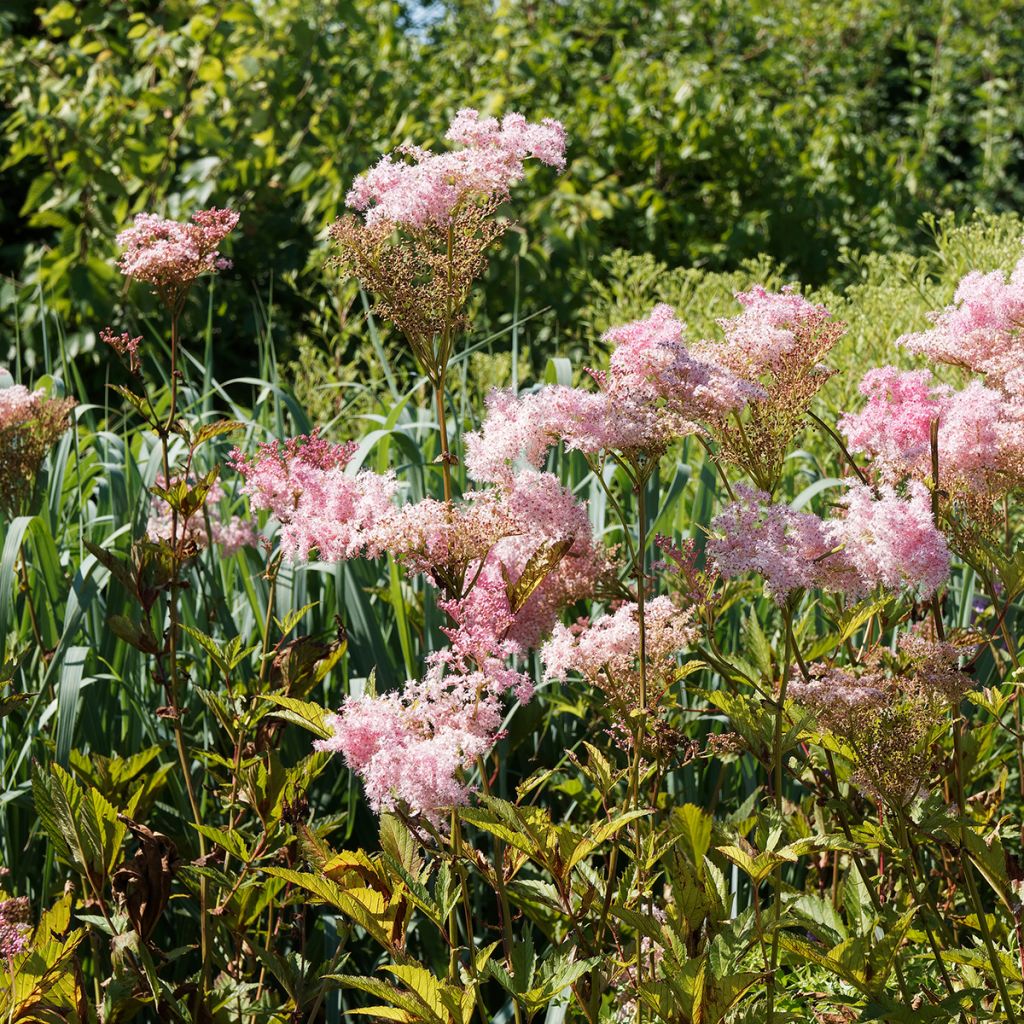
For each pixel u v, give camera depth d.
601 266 7.53
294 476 2.20
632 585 3.03
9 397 2.71
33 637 3.10
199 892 2.40
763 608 3.34
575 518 1.88
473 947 1.77
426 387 4.81
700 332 4.69
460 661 1.82
